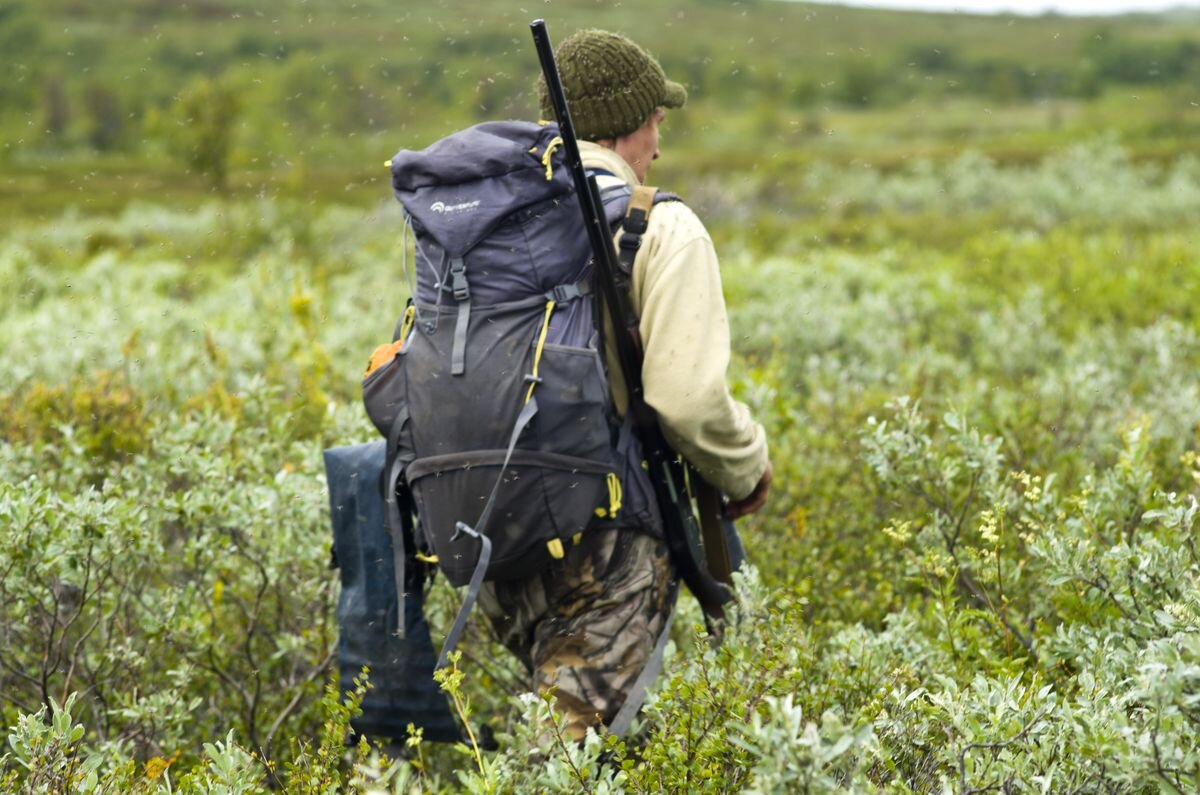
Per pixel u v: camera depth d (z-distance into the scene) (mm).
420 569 5398
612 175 5176
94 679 6164
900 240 42500
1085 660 4965
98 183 108000
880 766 4328
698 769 4398
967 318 18312
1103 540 6000
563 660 4984
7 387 13336
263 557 7035
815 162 88438
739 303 21703
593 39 5371
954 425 6566
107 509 6176
